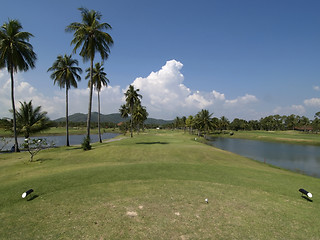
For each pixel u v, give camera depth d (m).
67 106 29.80
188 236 4.82
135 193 7.83
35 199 7.19
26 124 29.97
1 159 17.20
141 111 60.12
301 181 10.91
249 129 131.75
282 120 127.19
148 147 22.86
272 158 27.91
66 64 28.05
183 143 30.77
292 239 4.87
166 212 6.15
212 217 5.90
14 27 21.42
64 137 67.69
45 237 4.73
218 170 12.54
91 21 21.72
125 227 5.18
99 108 35.75
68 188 8.42
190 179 10.14
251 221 5.73
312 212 6.52
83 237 4.71
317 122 96.44
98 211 6.15
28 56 22.66
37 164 14.60
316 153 33.78
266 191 8.64
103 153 18.92
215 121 87.19
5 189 8.27
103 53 22.67
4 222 5.49
